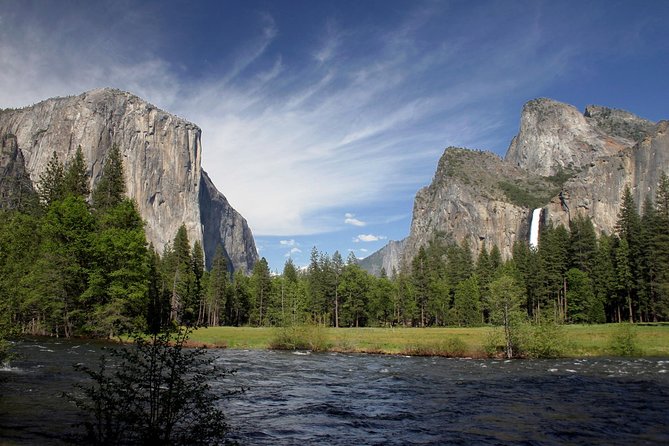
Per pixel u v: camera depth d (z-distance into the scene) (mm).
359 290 113812
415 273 118938
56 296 48312
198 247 116062
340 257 116938
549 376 29234
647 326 69438
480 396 21984
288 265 138125
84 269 48375
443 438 14078
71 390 18391
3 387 18953
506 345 43188
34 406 15375
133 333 10484
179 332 10281
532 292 104000
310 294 118000
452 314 111000
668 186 92938
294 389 23656
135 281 49781
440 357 43062
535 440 13969
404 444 13336
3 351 20266
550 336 43031
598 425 15992
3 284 19750
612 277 93062
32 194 73625
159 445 9789
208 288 117125
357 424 15820
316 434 14266
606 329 64062
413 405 19562
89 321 48219
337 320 112000
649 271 82562
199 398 10188
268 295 124125
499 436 14398
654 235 84938
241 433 14047
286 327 52562
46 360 28297
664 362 37844
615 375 29734
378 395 22109
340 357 42375
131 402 9891
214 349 49531
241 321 136250
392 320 117062
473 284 111812
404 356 43844
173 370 9969
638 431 15188
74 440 11156
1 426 12641
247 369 32281
